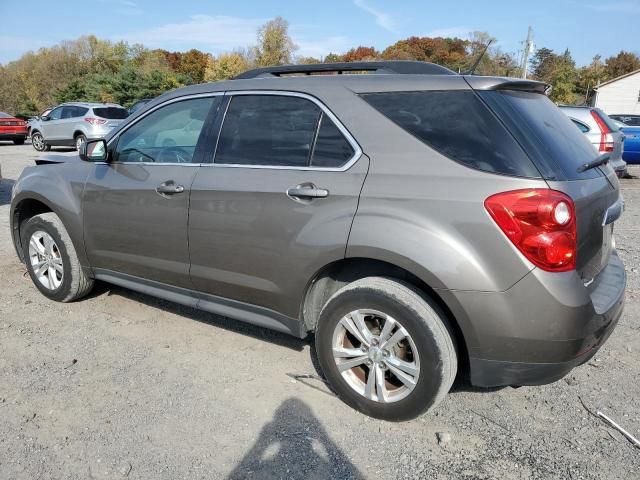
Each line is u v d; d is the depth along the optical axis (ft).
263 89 10.03
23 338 11.75
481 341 7.70
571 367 7.79
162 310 13.51
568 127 9.20
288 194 9.05
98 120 53.93
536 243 7.25
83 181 12.42
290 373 10.44
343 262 8.94
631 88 143.13
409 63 9.25
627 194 33.40
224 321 12.89
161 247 11.10
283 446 8.23
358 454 8.08
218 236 10.07
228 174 9.96
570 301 7.34
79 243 12.75
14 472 7.57
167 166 10.97
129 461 7.83
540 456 8.03
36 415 8.91
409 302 8.09
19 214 14.35
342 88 9.13
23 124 67.56
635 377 10.30
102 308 13.55
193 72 230.07
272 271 9.50
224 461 7.88
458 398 9.61
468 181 7.68
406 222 7.93
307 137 9.26
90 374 10.27
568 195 7.39
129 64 141.49
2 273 16.07
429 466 7.83
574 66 189.26
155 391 9.71
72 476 7.51
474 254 7.52
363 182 8.43
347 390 9.09
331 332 9.04
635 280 15.90
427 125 8.29
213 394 9.64
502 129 7.77
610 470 7.72
